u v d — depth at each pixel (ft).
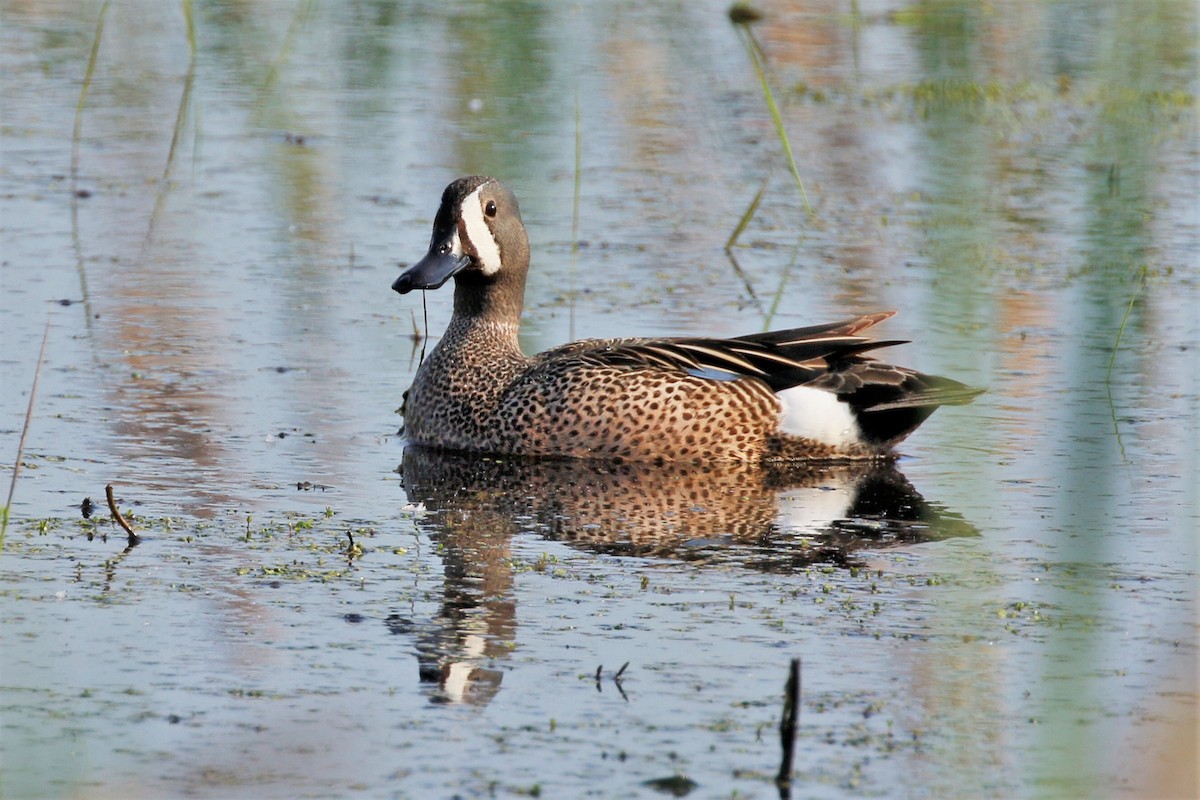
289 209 71.72
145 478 42.06
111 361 52.08
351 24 107.96
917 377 46.44
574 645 31.91
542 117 88.84
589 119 88.63
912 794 26.23
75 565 35.68
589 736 28.07
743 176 79.61
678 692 29.84
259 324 56.85
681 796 26.07
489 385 46.96
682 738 28.04
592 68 98.84
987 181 79.25
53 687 29.48
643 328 56.80
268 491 41.60
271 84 93.86
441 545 37.91
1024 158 83.76
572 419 45.85
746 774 26.84
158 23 107.14
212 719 28.43
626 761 27.20
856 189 77.82
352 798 25.82
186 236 67.31
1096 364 53.88
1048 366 53.88
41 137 82.28
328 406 49.32
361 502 41.16
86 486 41.32
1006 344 56.18
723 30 108.68
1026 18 113.60
